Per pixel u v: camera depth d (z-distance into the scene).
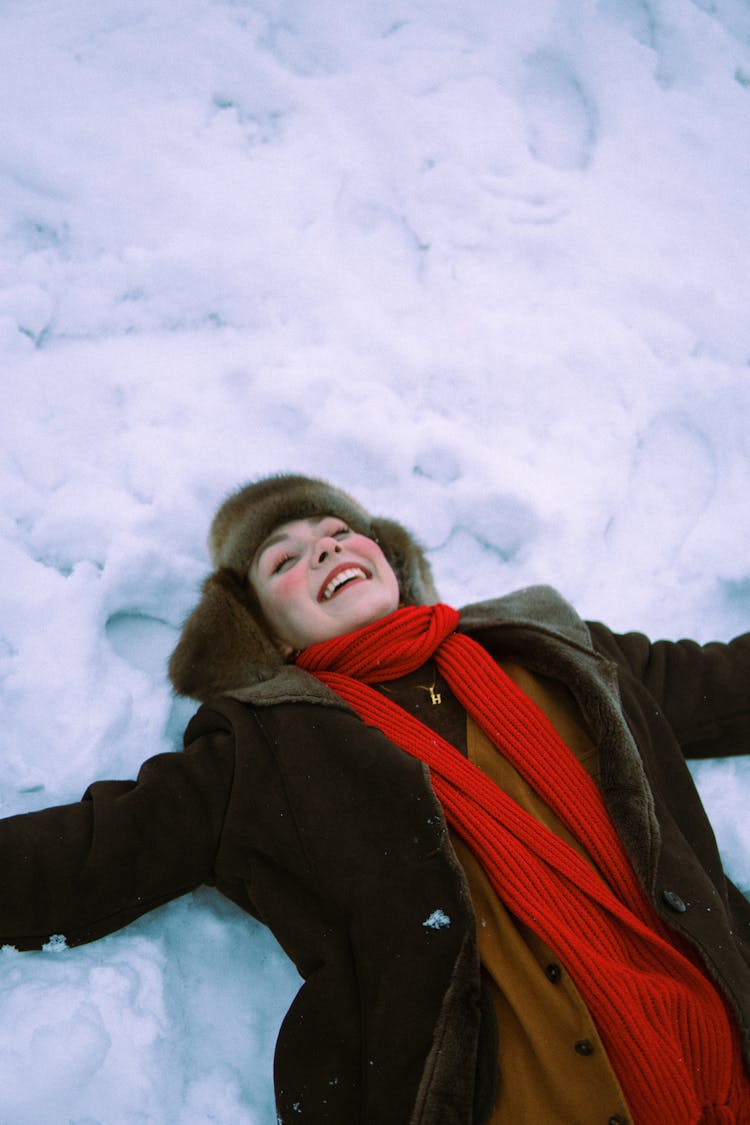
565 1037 1.51
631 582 2.44
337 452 2.47
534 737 1.77
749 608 2.45
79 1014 1.57
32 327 2.45
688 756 2.02
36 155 2.60
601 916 1.60
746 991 1.55
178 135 2.72
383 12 2.98
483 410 2.61
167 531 2.29
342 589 2.00
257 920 1.80
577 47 3.04
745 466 2.62
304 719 1.76
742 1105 1.53
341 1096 1.51
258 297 2.60
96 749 1.92
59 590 2.09
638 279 2.82
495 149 2.90
